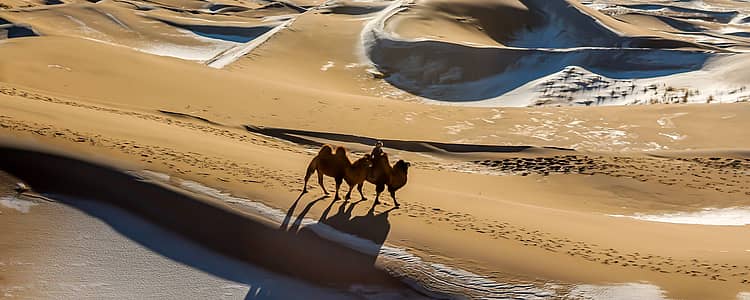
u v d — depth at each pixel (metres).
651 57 79.75
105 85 45.56
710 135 46.22
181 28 136.75
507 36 115.19
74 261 15.12
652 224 23.06
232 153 24.67
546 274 14.34
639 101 69.25
